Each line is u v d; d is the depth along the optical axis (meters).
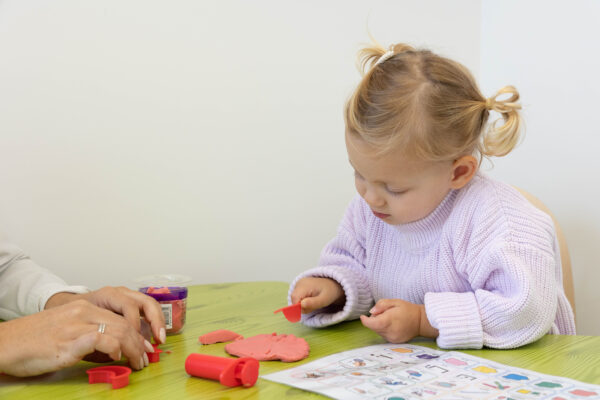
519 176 1.71
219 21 1.50
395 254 1.09
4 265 1.03
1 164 1.26
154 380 0.69
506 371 0.69
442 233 1.00
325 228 1.69
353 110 0.93
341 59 1.69
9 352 0.69
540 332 0.82
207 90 1.49
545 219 0.96
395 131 0.89
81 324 0.72
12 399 0.63
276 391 0.64
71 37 1.32
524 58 1.71
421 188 0.94
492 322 0.82
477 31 1.88
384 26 1.74
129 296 0.86
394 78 0.93
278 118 1.59
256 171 1.57
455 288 0.99
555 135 1.60
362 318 0.85
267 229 1.60
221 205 1.53
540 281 0.86
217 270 1.53
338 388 0.63
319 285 1.01
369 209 1.13
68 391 0.65
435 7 1.81
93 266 1.37
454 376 0.67
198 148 1.48
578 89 1.53
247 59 1.54
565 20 1.57
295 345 0.81
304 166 1.64
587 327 1.51
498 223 0.93
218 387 0.66
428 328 0.87
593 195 1.48
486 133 1.05
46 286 0.96
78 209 1.35
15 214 1.28
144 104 1.41
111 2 1.36
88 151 1.35
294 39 1.61
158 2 1.41
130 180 1.40
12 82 1.26
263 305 1.13
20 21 1.26
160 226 1.45
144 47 1.40
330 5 1.66
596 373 0.69
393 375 0.68
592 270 1.49
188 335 0.91
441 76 0.95
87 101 1.34
